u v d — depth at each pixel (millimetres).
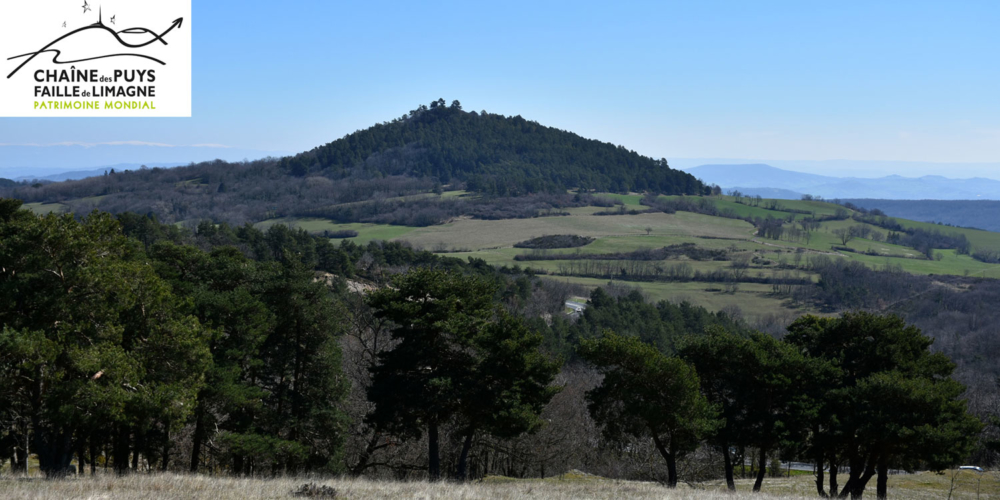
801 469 49438
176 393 20953
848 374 29703
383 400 27188
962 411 26781
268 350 29656
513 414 25688
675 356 29078
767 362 27875
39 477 18344
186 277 30734
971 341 78375
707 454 43281
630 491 21969
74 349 18906
